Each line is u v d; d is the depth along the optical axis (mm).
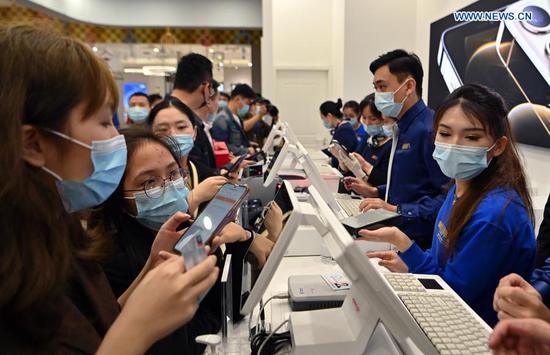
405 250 1395
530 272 1217
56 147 626
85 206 745
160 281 576
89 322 693
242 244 1167
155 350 962
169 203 1256
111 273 1119
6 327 558
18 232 560
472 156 1314
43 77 574
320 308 1109
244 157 2945
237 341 1080
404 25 6414
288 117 7922
